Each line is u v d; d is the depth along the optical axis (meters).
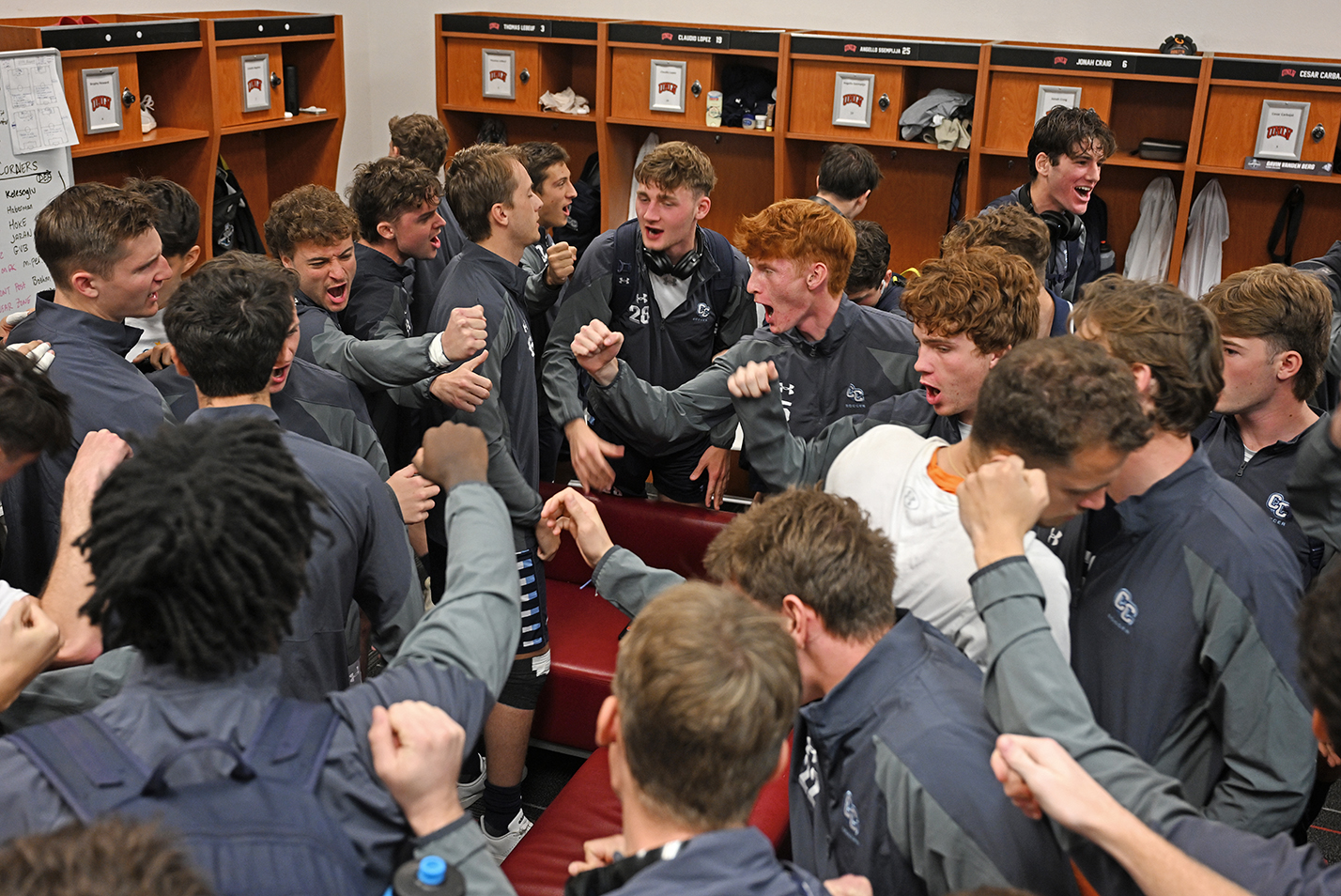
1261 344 1.98
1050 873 1.15
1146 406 1.45
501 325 2.67
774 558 1.31
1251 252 5.00
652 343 3.18
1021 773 1.05
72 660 1.50
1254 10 4.84
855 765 1.26
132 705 1.02
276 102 5.18
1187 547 1.46
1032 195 3.59
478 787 2.83
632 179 5.80
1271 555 1.43
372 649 3.41
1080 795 1.02
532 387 2.84
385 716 1.04
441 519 2.68
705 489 3.37
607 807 2.20
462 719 1.11
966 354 1.81
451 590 1.24
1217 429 2.19
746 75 5.23
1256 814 1.42
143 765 0.97
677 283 3.11
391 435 2.72
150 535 1.02
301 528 1.13
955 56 4.77
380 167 3.00
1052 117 3.43
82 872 0.72
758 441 2.00
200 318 1.68
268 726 1.02
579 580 3.20
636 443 3.21
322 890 0.94
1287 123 4.48
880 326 2.55
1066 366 1.29
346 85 6.37
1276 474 2.08
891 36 5.39
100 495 1.08
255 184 5.70
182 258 2.64
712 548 1.43
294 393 2.15
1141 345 1.45
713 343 3.28
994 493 1.20
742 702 0.93
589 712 2.80
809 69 5.02
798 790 1.49
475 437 1.44
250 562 1.05
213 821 0.93
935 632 1.35
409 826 1.04
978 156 4.87
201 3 5.60
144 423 2.07
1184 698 1.49
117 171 4.79
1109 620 1.54
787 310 2.46
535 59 5.46
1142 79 4.57
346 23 6.29
